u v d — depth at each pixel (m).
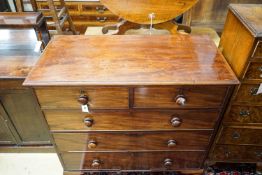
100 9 2.85
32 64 1.27
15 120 1.38
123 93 0.98
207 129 1.15
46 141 1.53
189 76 0.96
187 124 1.12
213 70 1.00
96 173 1.46
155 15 1.65
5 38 1.42
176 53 1.12
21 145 1.55
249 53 0.95
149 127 1.13
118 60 1.07
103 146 1.24
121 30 1.85
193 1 1.60
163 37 1.25
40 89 0.96
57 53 1.12
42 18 1.38
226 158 1.41
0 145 1.54
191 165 1.38
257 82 1.03
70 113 1.07
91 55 1.10
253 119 1.18
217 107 1.04
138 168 1.40
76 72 0.99
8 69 1.23
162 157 1.32
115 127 1.13
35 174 1.48
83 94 0.98
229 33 1.16
